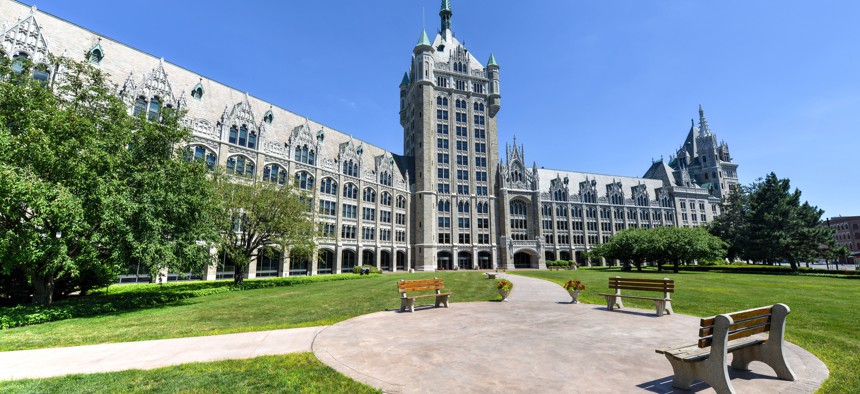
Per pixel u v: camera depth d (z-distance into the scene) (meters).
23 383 7.66
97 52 44.03
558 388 6.93
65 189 17.17
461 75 95.31
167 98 47.62
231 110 56.59
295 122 66.50
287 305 19.64
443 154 90.06
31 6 40.06
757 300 19.45
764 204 66.50
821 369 8.07
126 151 21.59
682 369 6.88
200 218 24.59
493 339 10.83
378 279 41.38
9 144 16.41
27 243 17.09
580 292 23.48
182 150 24.81
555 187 104.94
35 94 19.59
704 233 57.09
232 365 8.80
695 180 132.25
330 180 66.50
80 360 9.45
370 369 8.27
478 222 91.12
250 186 36.84
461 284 30.08
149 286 33.97
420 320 14.15
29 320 15.46
